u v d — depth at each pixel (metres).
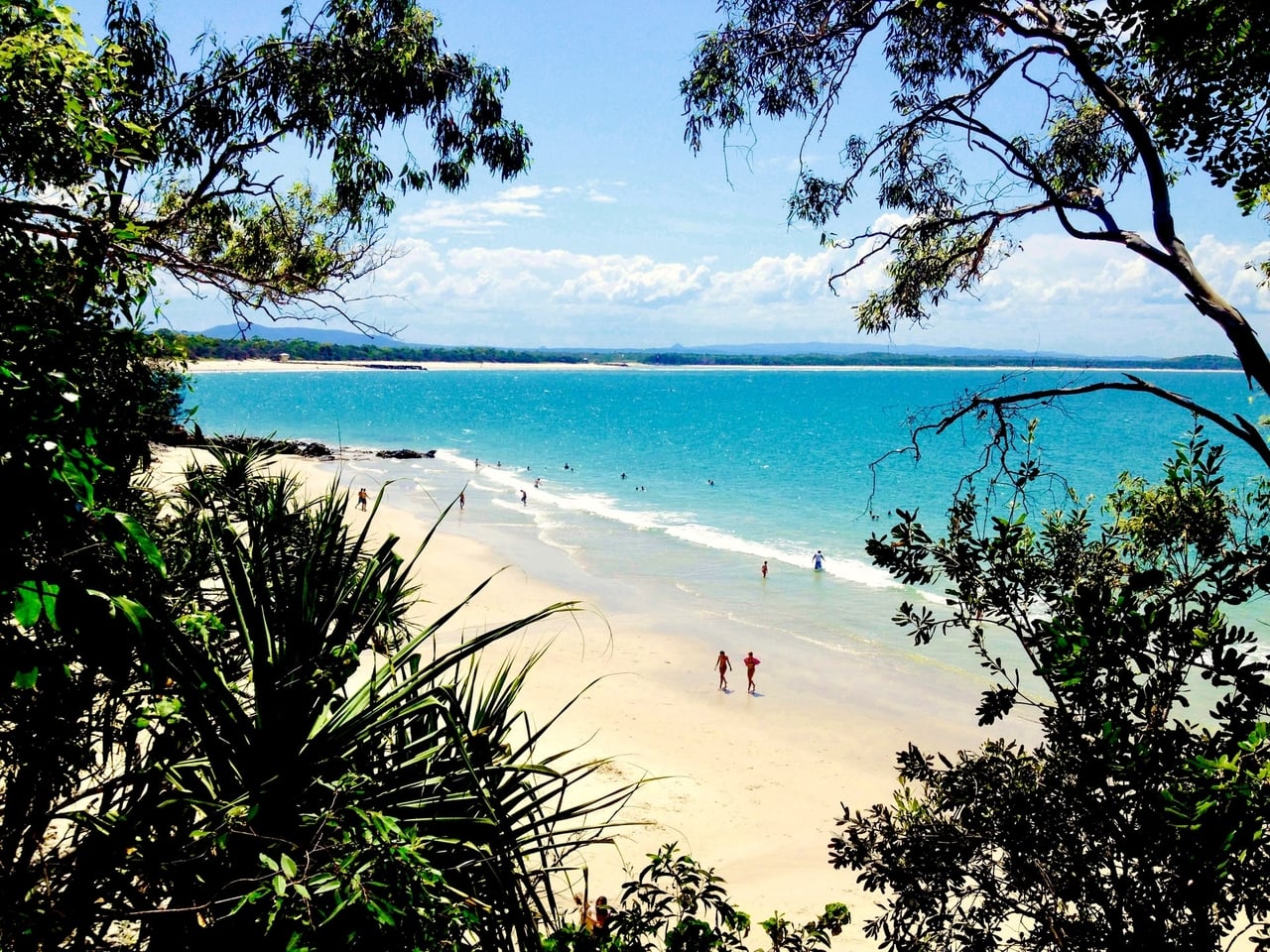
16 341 2.89
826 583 35.50
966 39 7.17
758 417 135.62
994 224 6.46
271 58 7.73
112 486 4.25
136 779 3.51
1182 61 4.36
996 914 4.35
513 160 8.97
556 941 3.67
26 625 2.47
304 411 133.25
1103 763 3.52
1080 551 4.61
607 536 45.12
